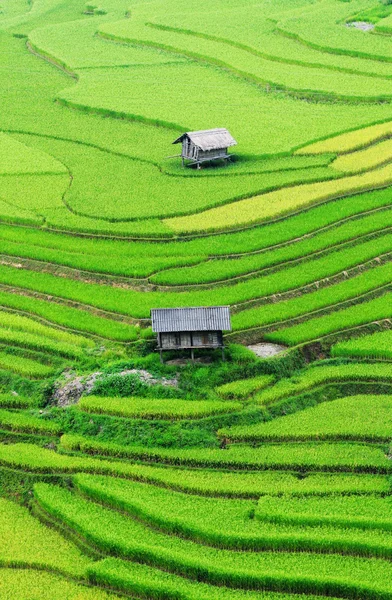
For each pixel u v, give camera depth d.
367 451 44.84
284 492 42.12
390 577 36.75
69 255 63.56
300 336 53.38
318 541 38.56
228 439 46.38
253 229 66.88
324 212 69.06
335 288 59.25
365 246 64.44
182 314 50.09
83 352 52.72
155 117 91.12
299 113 91.06
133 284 59.97
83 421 47.75
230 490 42.50
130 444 46.38
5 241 66.75
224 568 37.34
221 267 61.06
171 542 39.59
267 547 38.97
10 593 37.66
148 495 42.44
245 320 55.03
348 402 48.94
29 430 48.06
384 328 55.38
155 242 65.50
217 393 49.19
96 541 39.94
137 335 53.91
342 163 77.88
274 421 47.50
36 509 43.22
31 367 51.91
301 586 36.59
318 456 44.50
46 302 58.69
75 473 44.81
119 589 37.75
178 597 36.56
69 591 37.75
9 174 78.88
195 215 69.00
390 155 78.88
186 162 79.69
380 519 39.59
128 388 49.16
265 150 80.56
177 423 47.03
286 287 58.62
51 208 71.56
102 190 74.69
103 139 87.31
